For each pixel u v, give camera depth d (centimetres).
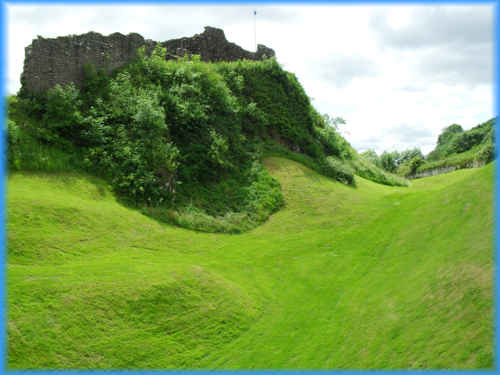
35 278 1369
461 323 1087
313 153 3803
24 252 1544
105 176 2367
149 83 2922
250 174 3020
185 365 1241
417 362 1041
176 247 2066
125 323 1302
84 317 1256
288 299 1719
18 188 1939
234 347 1369
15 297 1237
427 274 1482
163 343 1292
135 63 3036
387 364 1098
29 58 2505
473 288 1177
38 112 2441
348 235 2383
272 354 1316
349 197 3069
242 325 1491
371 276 1792
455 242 1582
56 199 1945
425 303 1297
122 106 2655
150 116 2569
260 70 3975
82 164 2338
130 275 1512
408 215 2369
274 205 2831
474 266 1283
